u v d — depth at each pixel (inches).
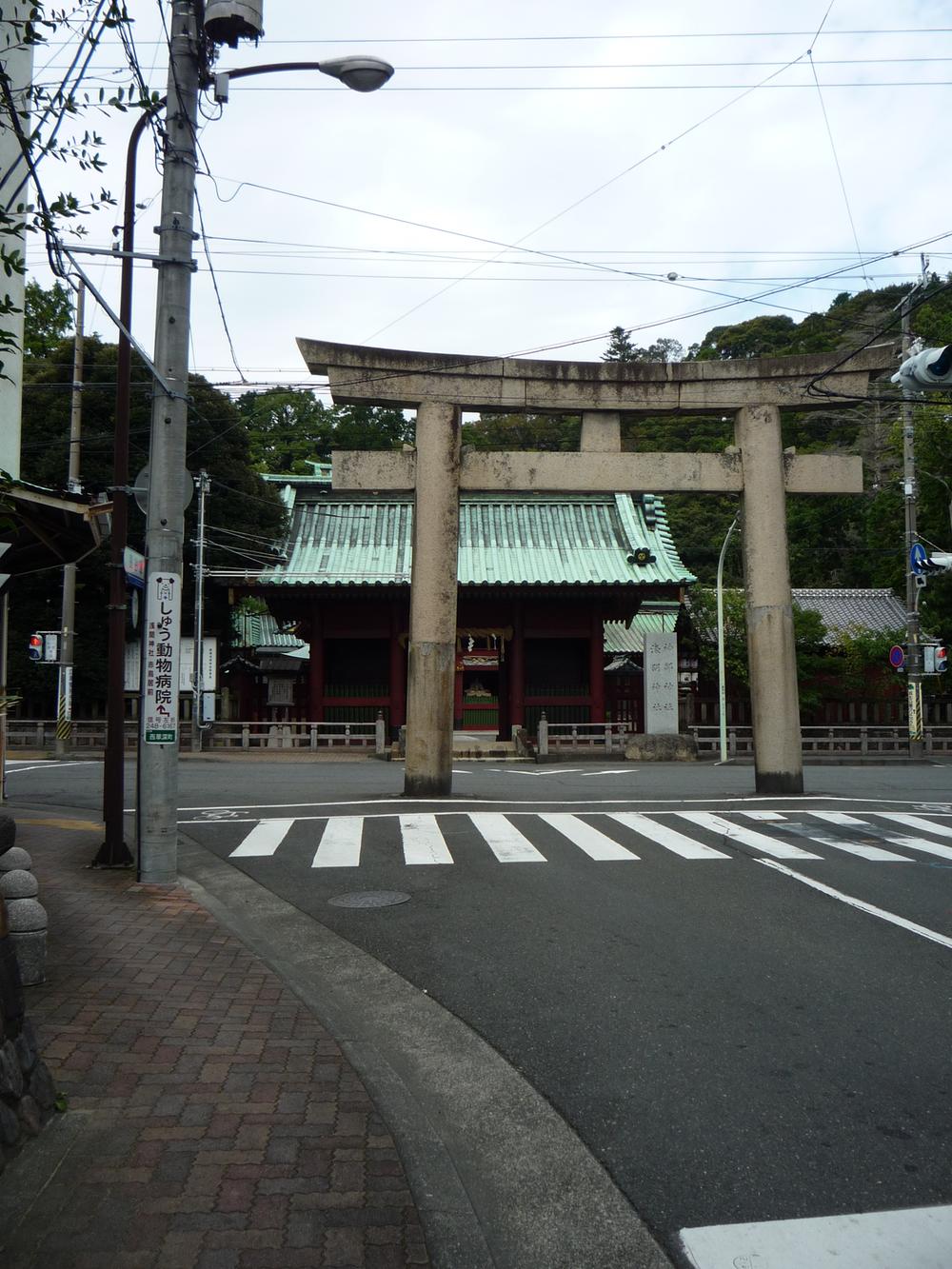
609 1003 250.5
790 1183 160.2
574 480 679.7
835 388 682.8
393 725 1401.3
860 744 1423.5
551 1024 236.7
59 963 273.1
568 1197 157.9
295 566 1384.1
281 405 2613.2
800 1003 248.4
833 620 1630.2
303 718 1450.5
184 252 399.9
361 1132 173.8
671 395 682.2
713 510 2386.8
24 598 1342.3
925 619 1577.3
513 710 1403.8
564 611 1428.4
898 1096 193.5
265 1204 147.9
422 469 676.7
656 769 1039.6
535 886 389.1
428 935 320.2
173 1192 150.7
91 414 1285.7
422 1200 153.4
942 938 310.7
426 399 674.8
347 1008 253.1
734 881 398.3
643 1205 154.6
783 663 689.6
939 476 1531.7
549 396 678.5
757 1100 192.5
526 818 574.9
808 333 2792.8
